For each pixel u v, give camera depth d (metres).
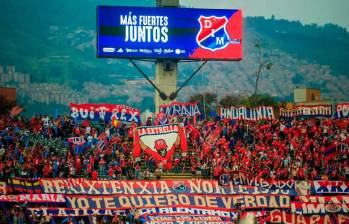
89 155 185.62
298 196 177.25
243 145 198.75
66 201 168.25
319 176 186.12
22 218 158.38
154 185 174.62
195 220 170.88
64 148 190.75
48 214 163.75
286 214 174.38
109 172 179.62
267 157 190.00
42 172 175.88
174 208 173.50
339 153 196.12
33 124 198.75
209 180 177.25
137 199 172.75
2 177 168.88
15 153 179.25
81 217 168.12
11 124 197.12
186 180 176.38
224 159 187.62
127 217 169.25
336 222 175.00
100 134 197.12
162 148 187.00
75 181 170.62
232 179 177.88
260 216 173.25
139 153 186.50
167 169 188.12
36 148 185.00
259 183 178.00
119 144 192.88
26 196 165.50
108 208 170.12
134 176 182.00
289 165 188.88
